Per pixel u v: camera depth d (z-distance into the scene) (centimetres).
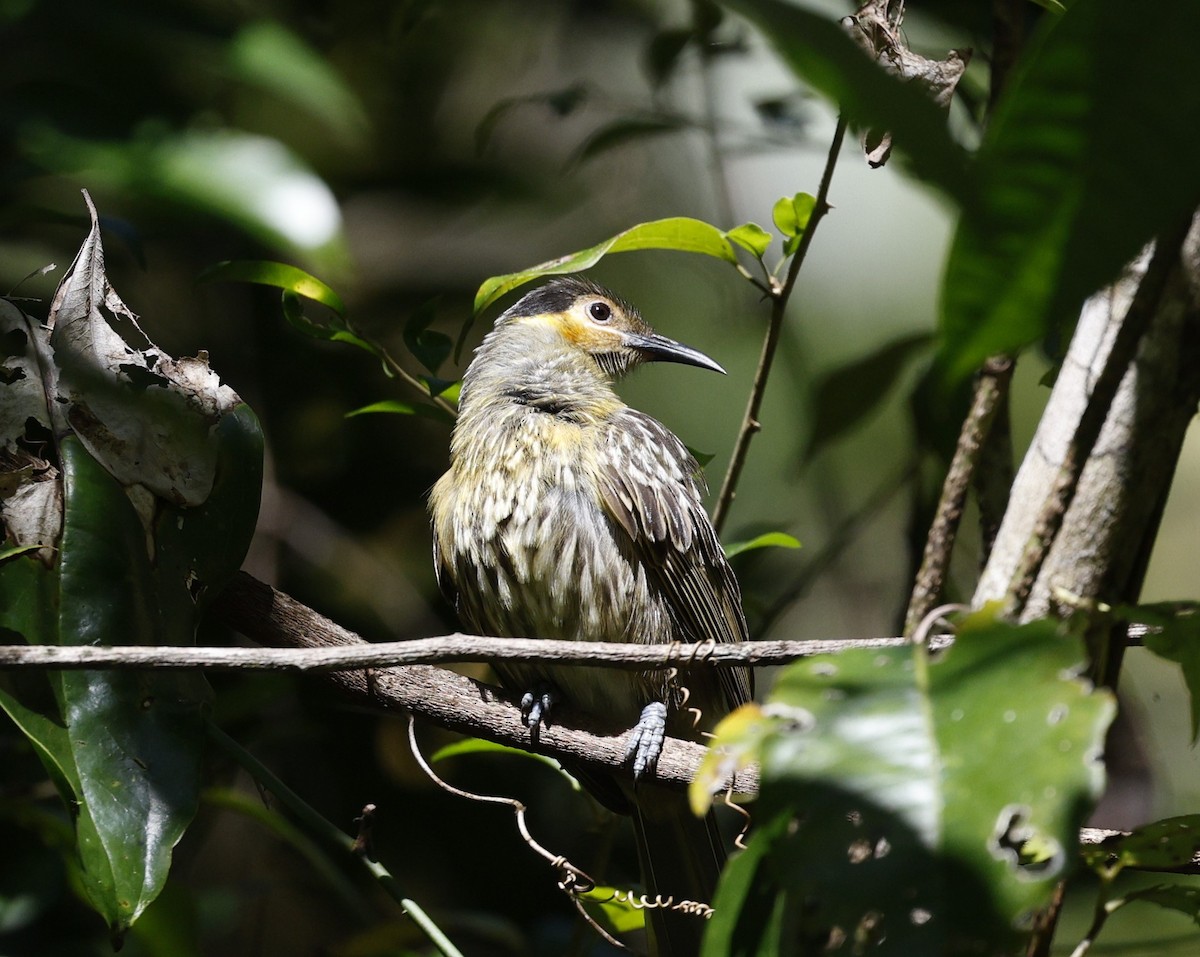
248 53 841
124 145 808
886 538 1234
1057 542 580
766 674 1215
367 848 642
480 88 1285
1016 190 248
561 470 839
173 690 579
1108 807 770
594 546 832
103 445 609
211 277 750
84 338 625
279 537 1056
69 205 1021
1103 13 247
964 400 845
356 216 1220
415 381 806
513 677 853
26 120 831
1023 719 373
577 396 878
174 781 558
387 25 1098
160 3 856
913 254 1305
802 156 1274
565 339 1016
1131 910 1047
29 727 546
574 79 1288
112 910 528
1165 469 572
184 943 810
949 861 360
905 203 1291
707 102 1030
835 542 978
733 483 765
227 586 667
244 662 466
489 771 1042
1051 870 349
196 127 907
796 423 1288
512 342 962
